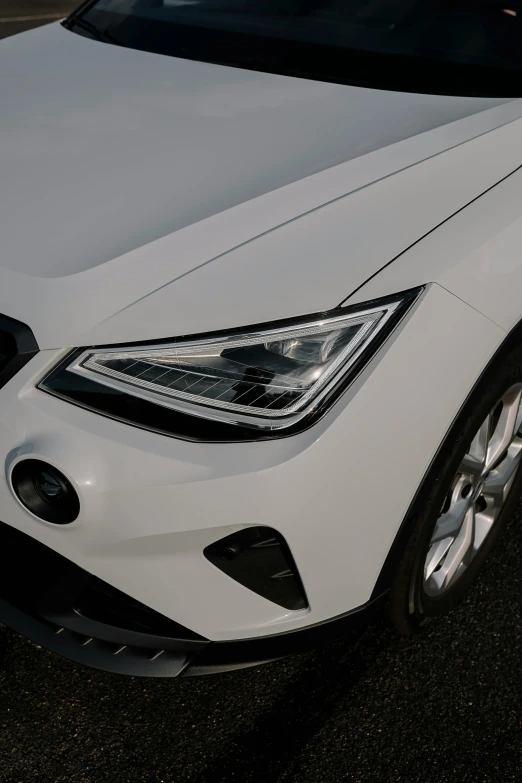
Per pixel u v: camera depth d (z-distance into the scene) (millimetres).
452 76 2234
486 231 1725
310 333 1493
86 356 1476
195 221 1623
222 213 1643
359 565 1614
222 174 1772
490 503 2148
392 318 1545
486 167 1852
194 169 1788
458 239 1678
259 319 1486
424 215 1689
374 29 2414
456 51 2312
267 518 1459
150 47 2486
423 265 1606
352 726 1847
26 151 1864
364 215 1659
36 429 1440
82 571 1533
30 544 1542
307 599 1599
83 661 1638
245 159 1825
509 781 1774
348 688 1928
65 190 1725
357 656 2004
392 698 1918
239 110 2053
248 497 1438
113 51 2479
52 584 1589
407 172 1781
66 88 2199
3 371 1490
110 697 1858
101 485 1418
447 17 2406
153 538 1456
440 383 1603
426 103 2113
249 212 1647
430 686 1955
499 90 2186
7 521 1516
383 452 1538
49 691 1855
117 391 1464
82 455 1418
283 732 1819
